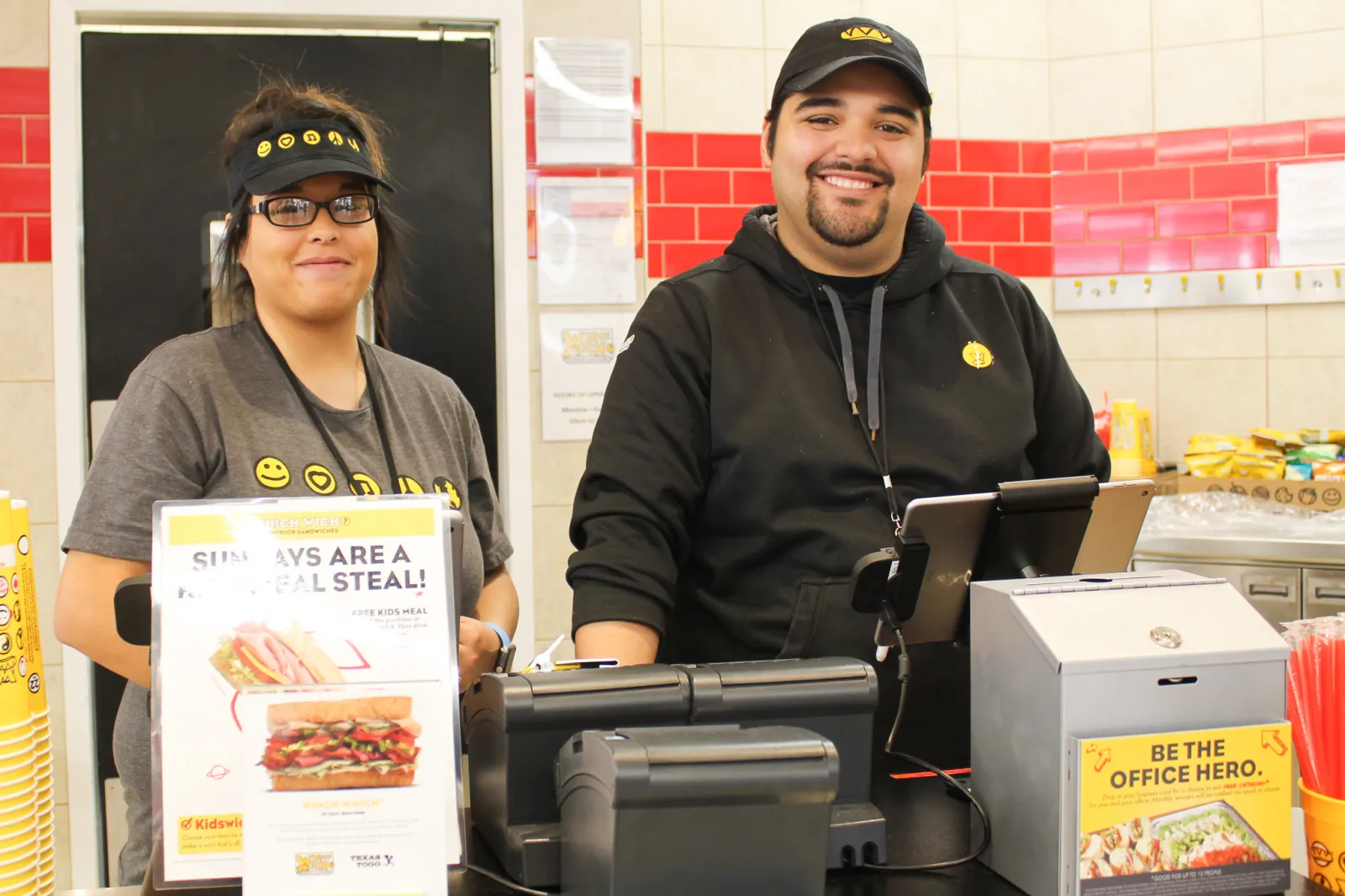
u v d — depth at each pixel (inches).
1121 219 135.3
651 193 125.9
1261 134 130.5
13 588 40.3
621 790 33.9
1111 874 38.1
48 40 113.5
